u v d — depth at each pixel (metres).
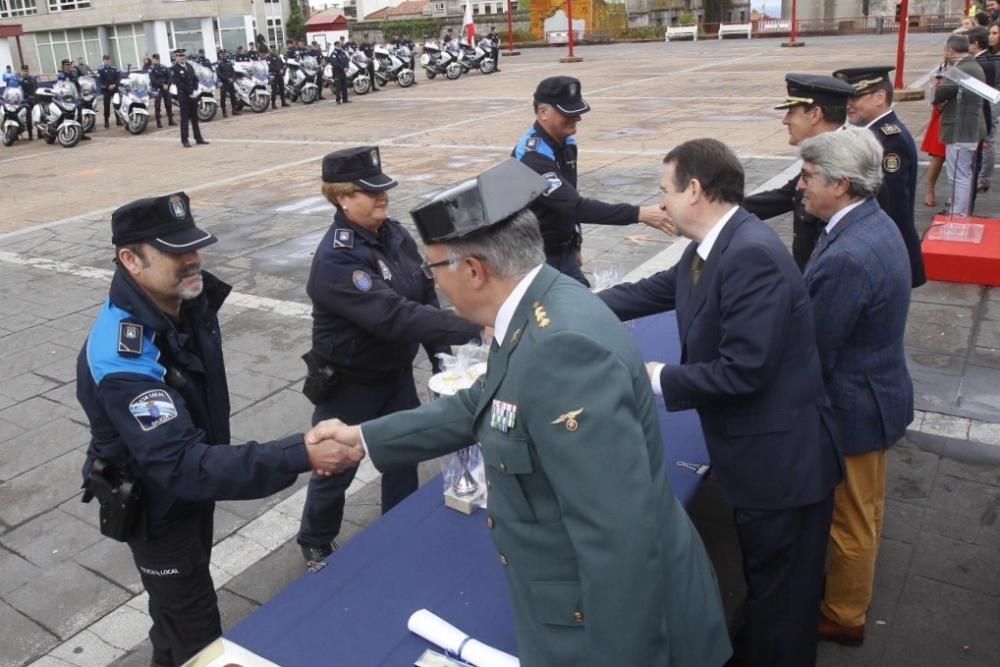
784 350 2.17
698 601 1.73
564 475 1.50
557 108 4.14
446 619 2.06
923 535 3.43
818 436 2.26
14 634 3.30
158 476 2.15
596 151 12.06
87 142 17.80
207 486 2.14
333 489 3.30
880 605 3.04
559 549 1.61
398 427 2.11
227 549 3.75
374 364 3.24
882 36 32.62
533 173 1.67
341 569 2.28
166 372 2.26
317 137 15.86
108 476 2.32
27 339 6.39
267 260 8.05
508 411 1.58
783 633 2.40
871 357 2.53
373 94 23.31
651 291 2.88
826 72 20.22
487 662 1.86
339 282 3.02
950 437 4.16
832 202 2.48
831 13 41.19
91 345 2.21
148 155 15.35
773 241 2.13
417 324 2.97
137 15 38.12
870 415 2.54
